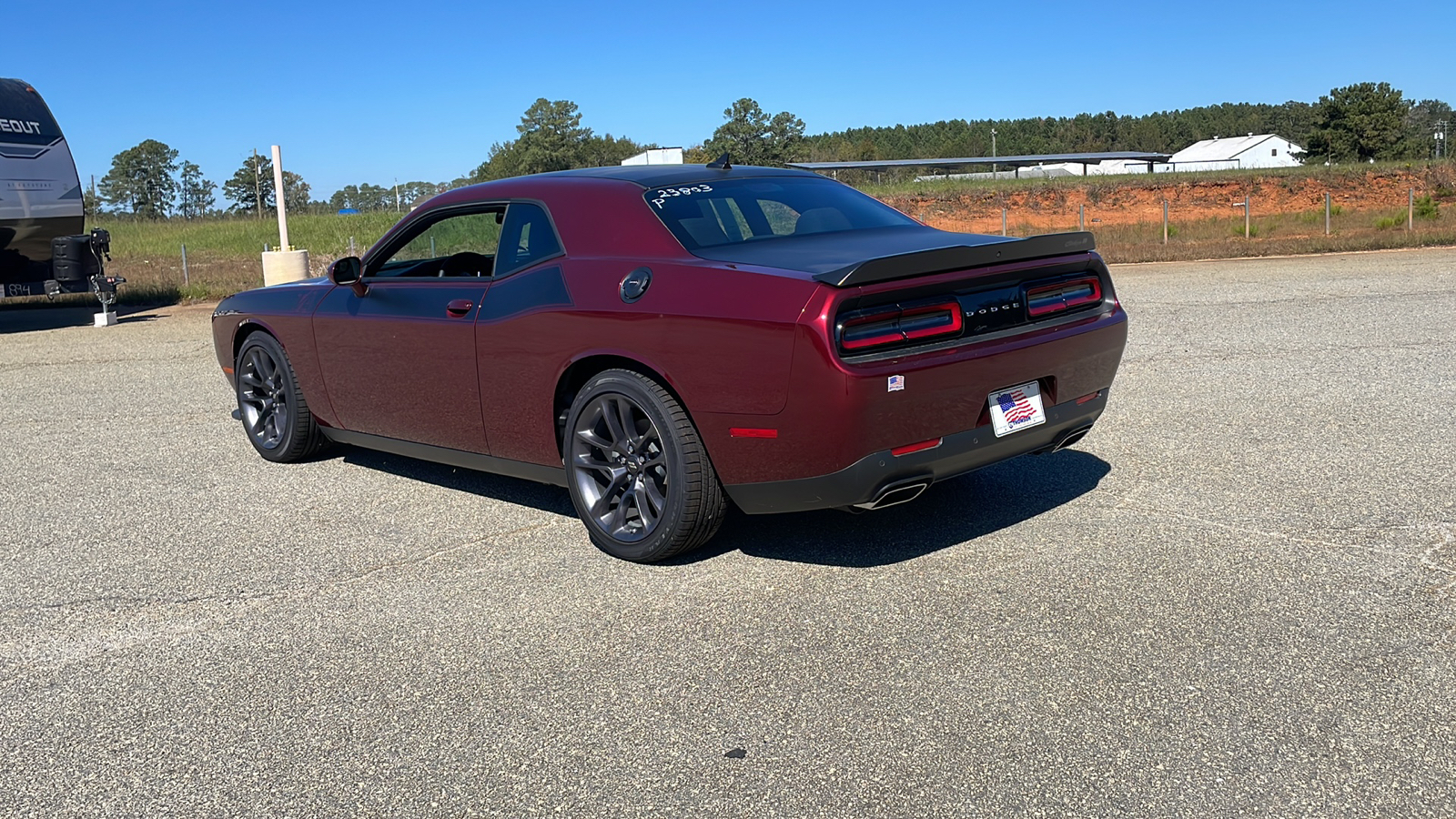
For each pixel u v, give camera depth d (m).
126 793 2.59
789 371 3.37
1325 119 109.56
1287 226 33.53
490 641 3.37
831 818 2.35
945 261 3.48
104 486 5.47
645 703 2.92
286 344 5.43
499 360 4.27
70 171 13.26
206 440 6.46
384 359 4.83
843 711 2.82
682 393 3.66
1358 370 7.23
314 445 5.69
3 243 12.73
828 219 4.32
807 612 3.47
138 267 23.91
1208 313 10.79
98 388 8.52
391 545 4.36
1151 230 34.88
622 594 3.70
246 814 2.48
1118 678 2.92
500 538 4.39
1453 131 175.38
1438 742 2.53
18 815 2.51
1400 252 18.88
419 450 4.94
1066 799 2.38
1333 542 3.88
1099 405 4.11
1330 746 2.54
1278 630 3.17
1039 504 4.50
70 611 3.79
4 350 11.22
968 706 2.81
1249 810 2.30
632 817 2.39
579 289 3.99
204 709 3.01
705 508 3.78
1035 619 3.33
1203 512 4.30
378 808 2.48
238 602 3.80
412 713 2.92
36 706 3.07
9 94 12.84
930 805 2.38
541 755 2.68
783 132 115.19
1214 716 2.70
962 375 3.51
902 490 3.57
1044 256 3.83
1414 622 3.18
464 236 4.62
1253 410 6.16
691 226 3.99
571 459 4.11
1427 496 4.38
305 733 2.85
